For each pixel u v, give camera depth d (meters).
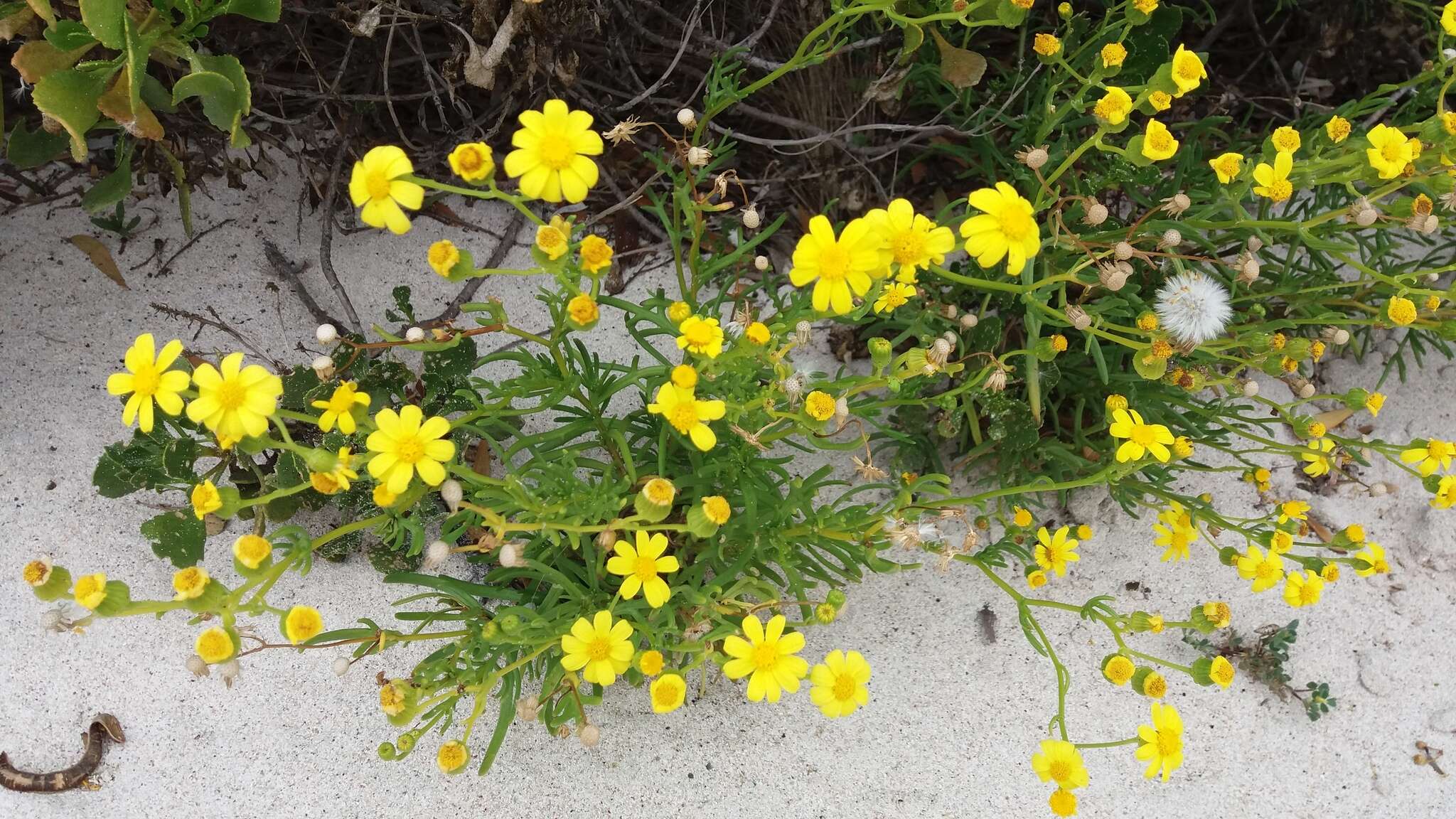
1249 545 0.35
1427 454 0.35
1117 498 0.41
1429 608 0.45
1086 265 0.33
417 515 0.36
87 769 0.36
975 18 0.39
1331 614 0.44
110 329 0.42
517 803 0.37
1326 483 0.46
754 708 0.40
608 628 0.29
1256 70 0.54
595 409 0.35
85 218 0.44
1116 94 0.31
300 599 0.39
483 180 0.27
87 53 0.35
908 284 0.32
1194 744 0.41
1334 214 0.34
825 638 0.41
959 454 0.45
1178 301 0.33
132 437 0.40
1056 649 0.42
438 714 0.30
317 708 0.38
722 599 0.32
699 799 0.38
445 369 0.38
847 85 0.47
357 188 0.26
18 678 0.37
